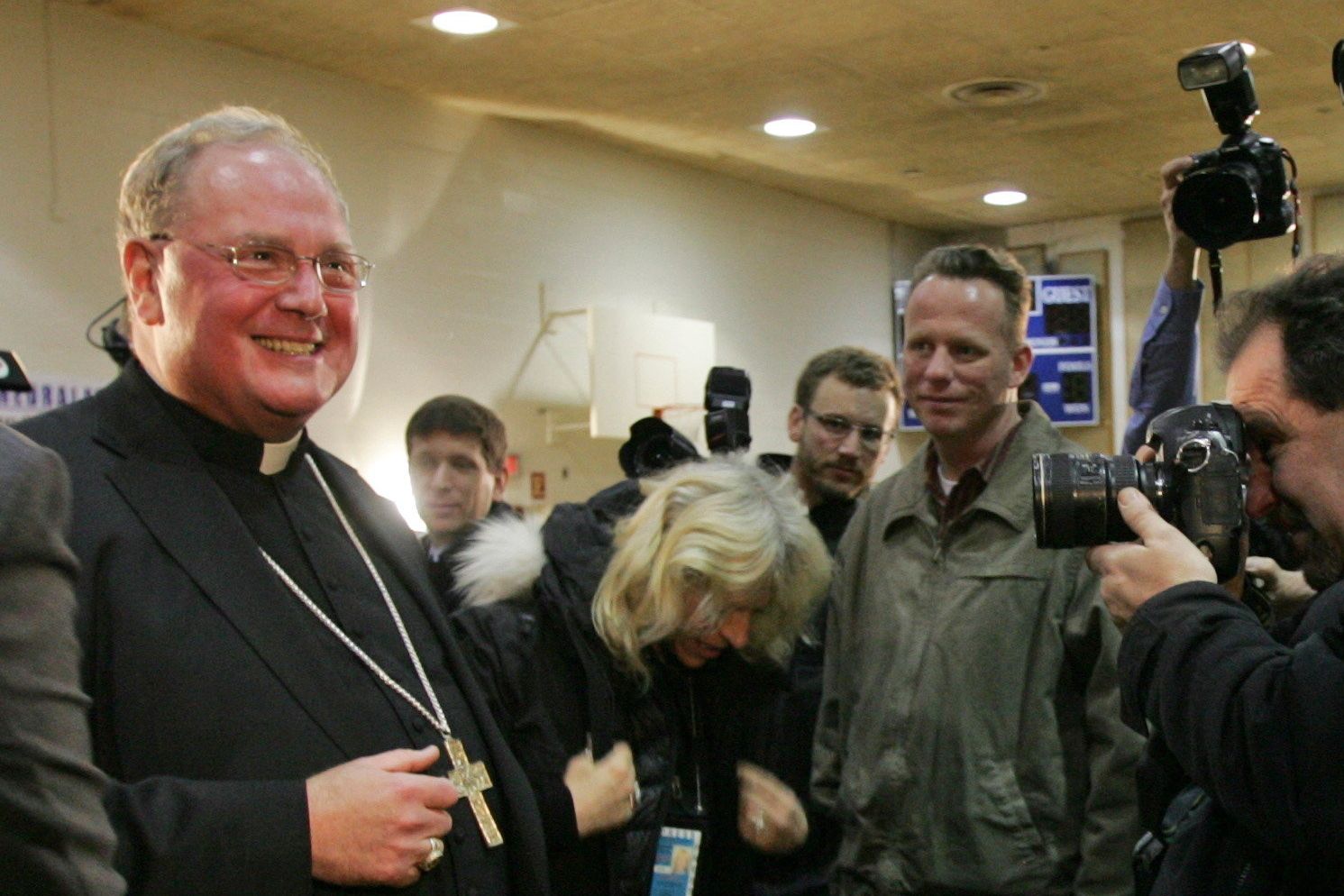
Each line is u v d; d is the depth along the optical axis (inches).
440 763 51.4
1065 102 202.2
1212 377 248.1
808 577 68.1
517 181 211.3
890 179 259.3
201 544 46.2
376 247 188.9
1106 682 67.4
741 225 258.5
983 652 70.7
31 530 26.7
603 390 211.6
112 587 43.8
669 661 68.9
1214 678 40.5
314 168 49.9
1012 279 77.3
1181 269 77.3
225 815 41.3
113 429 47.6
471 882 50.2
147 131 160.4
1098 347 297.6
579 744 65.7
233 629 45.6
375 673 50.7
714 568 63.3
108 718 42.9
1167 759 51.3
